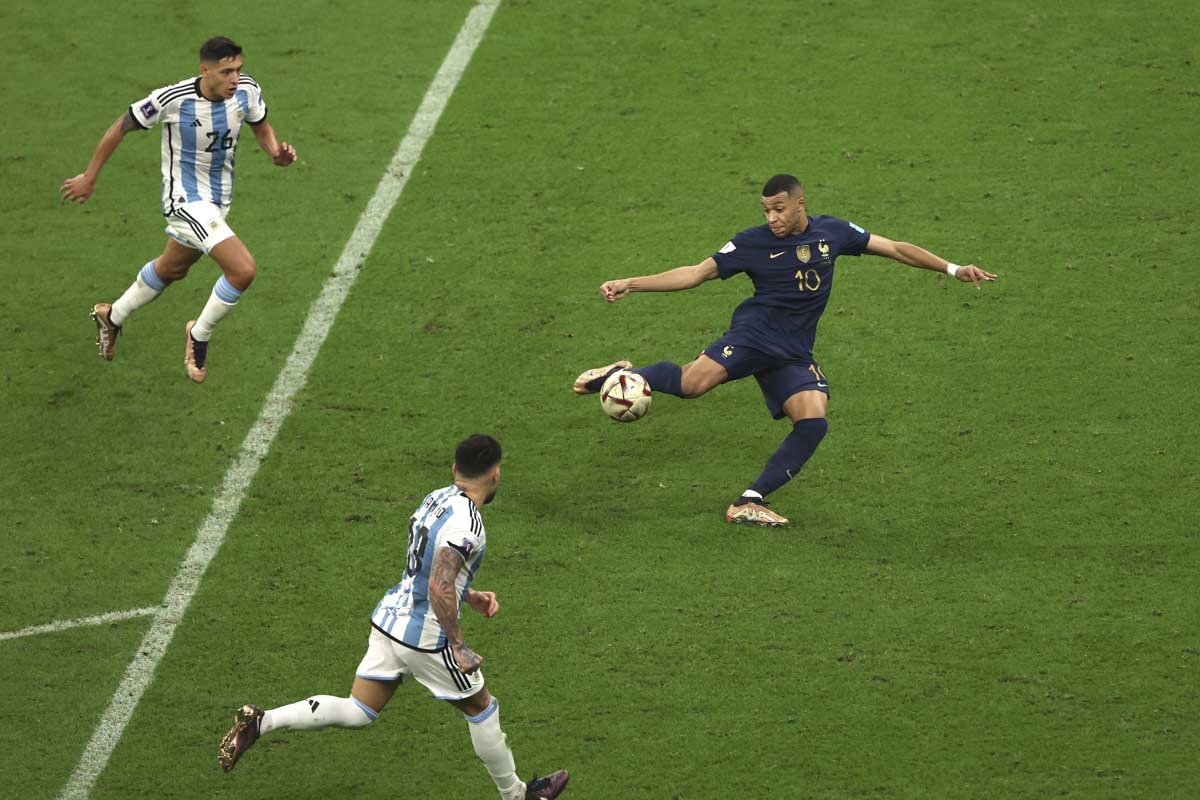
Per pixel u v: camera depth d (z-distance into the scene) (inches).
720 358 1127.6
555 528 1142.3
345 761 937.5
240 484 1192.2
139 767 930.7
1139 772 896.9
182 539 1132.5
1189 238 1455.5
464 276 1448.1
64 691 990.4
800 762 917.2
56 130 1658.5
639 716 959.0
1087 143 1603.1
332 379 1317.7
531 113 1691.7
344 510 1162.0
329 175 1594.5
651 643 1021.8
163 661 1016.2
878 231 1480.1
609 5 1888.5
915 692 970.1
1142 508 1137.4
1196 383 1272.1
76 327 1378.0
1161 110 1651.1
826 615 1043.3
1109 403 1256.8
